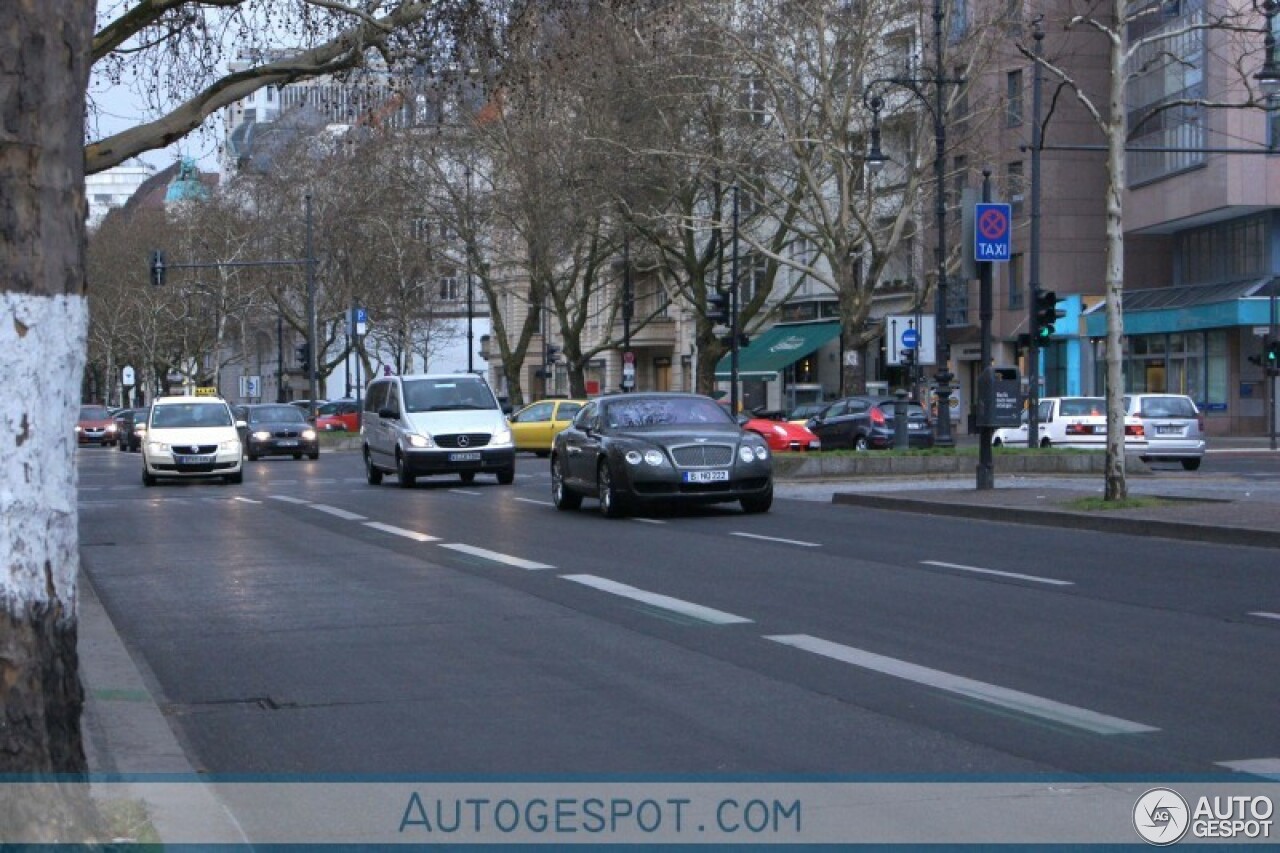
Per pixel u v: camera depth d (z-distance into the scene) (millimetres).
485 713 8430
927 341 33625
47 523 4938
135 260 78062
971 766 7066
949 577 14156
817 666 9625
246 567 15992
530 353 83438
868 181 40750
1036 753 7297
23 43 4883
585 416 23578
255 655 10500
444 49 20266
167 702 8953
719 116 40312
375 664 10031
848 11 38469
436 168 52469
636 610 12195
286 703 8828
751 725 7988
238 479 34344
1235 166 50688
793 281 70438
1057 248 59844
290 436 49594
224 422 34531
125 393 111062
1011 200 55406
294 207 67312
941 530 19344
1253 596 12711
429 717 8359
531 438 47250
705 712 8336
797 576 14312
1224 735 7645
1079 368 60500
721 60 38219
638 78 39031
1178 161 54188
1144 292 60125
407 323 66750
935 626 11180
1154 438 35250
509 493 28781
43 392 4930
